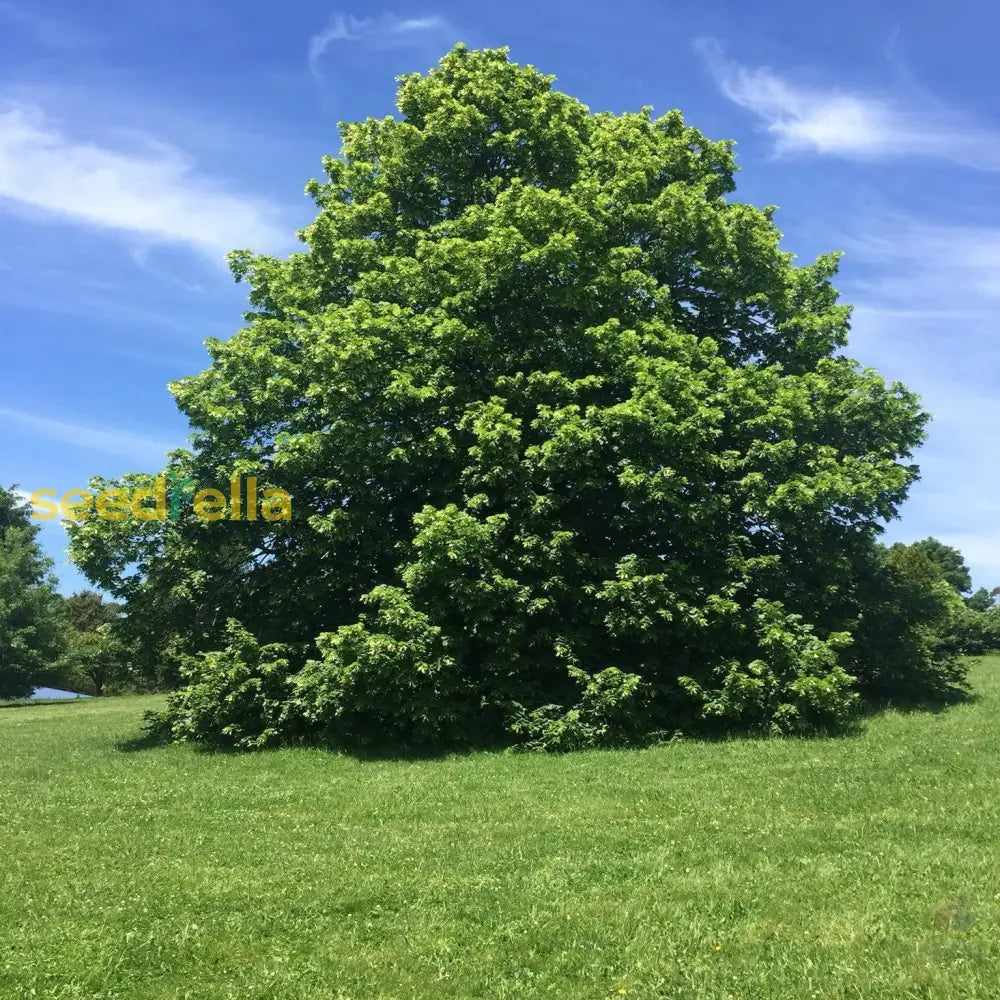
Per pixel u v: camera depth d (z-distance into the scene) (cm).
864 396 1986
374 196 1933
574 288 1667
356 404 1606
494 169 2041
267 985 520
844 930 555
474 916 626
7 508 5759
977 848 727
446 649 1507
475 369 1748
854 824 827
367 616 1549
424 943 579
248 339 1855
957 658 2222
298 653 1692
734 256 1939
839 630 1872
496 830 876
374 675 1407
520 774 1213
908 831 792
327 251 1925
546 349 1716
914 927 555
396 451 1577
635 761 1271
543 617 1598
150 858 813
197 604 1764
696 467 1645
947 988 462
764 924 580
